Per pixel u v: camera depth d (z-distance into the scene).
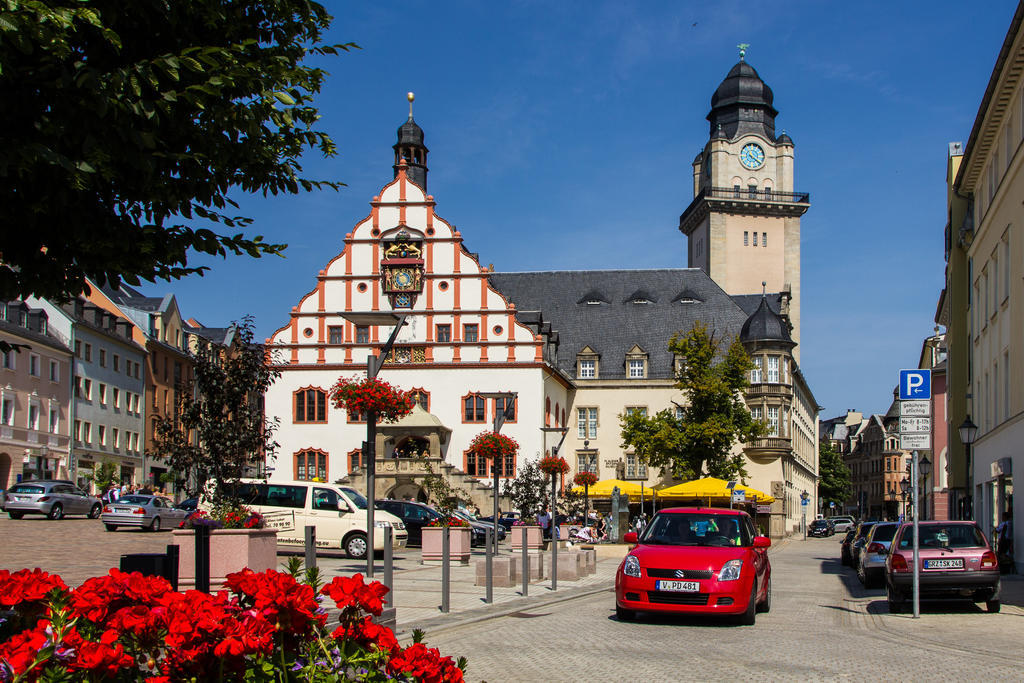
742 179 99.31
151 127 8.55
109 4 8.55
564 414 77.62
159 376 81.56
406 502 44.44
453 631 16.02
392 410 25.00
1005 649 14.77
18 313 60.94
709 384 62.81
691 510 19.78
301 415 67.81
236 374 32.09
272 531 19.28
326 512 33.50
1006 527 34.22
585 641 14.95
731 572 17.48
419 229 68.38
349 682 5.78
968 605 22.25
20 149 7.64
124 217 9.20
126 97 8.12
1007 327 36.41
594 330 82.38
